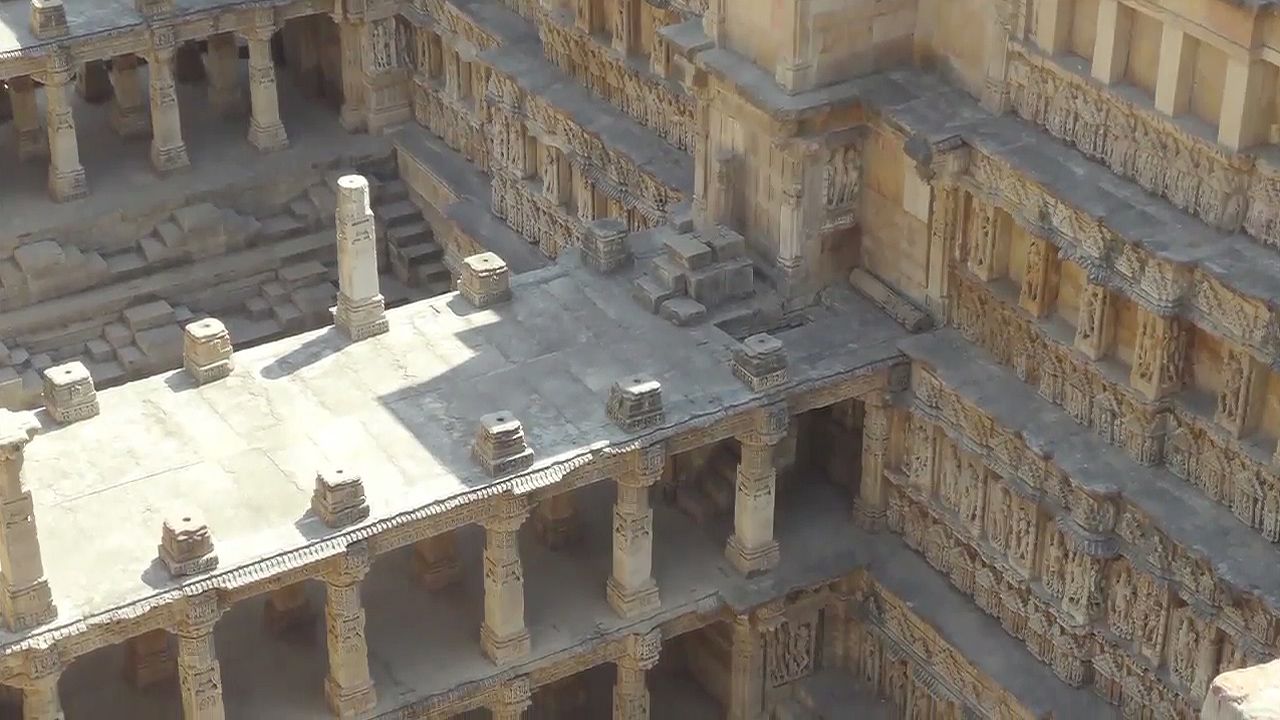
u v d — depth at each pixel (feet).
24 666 121.19
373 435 134.31
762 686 149.28
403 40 192.75
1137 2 123.75
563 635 139.23
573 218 170.50
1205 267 120.06
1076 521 130.93
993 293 137.39
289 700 136.05
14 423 118.01
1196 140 122.31
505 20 179.32
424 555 143.43
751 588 143.33
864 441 146.72
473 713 148.77
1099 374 130.31
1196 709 128.36
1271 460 121.60
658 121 162.50
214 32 185.88
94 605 121.90
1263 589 119.85
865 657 149.79
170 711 139.13
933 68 142.20
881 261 146.61
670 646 156.15
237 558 124.67
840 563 146.10
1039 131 134.41
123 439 133.80
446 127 191.21
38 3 177.68
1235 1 116.67
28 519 119.03
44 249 181.37
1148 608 129.90
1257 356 118.93
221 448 133.18
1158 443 129.18
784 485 153.58
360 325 142.61
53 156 184.34
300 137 195.11
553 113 168.45
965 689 141.59
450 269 188.34
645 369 140.05
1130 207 125.90
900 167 141.59
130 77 193.06
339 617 130.00
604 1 164.55
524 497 131.13
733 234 147.23
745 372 138.21
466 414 136.15
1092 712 134.41
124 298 182.91
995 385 137.80
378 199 193.36
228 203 188.96
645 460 134.41
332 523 126.62
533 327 144.25
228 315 187.42
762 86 142.00
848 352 142.10
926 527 145.59
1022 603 138.62
